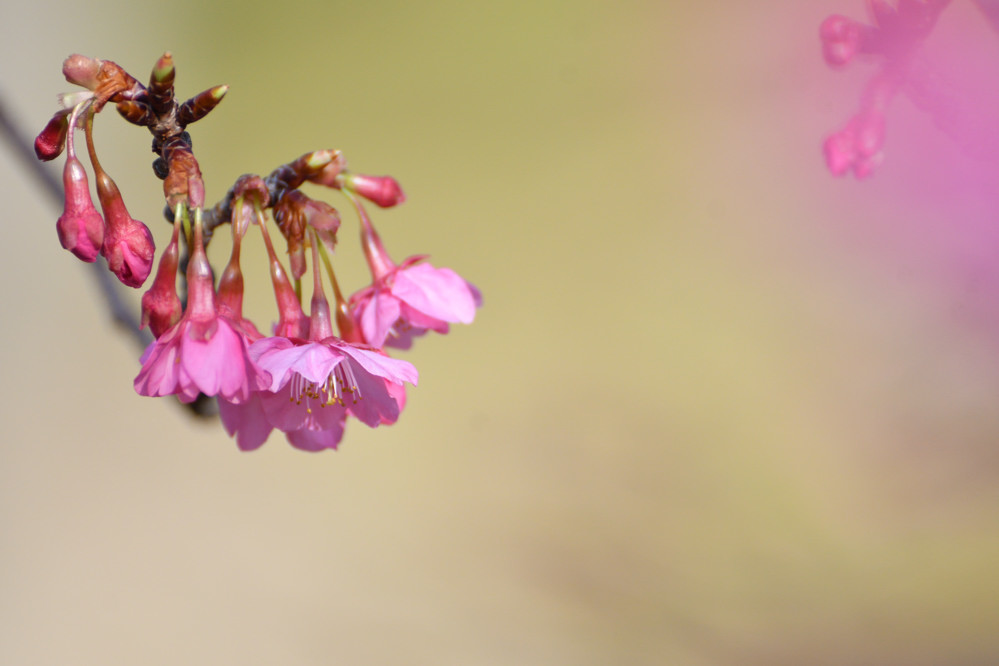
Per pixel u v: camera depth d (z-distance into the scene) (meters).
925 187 1.58
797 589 1.32
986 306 1.50
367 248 0.70
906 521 1.37
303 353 0.66
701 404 1.69
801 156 2.00
